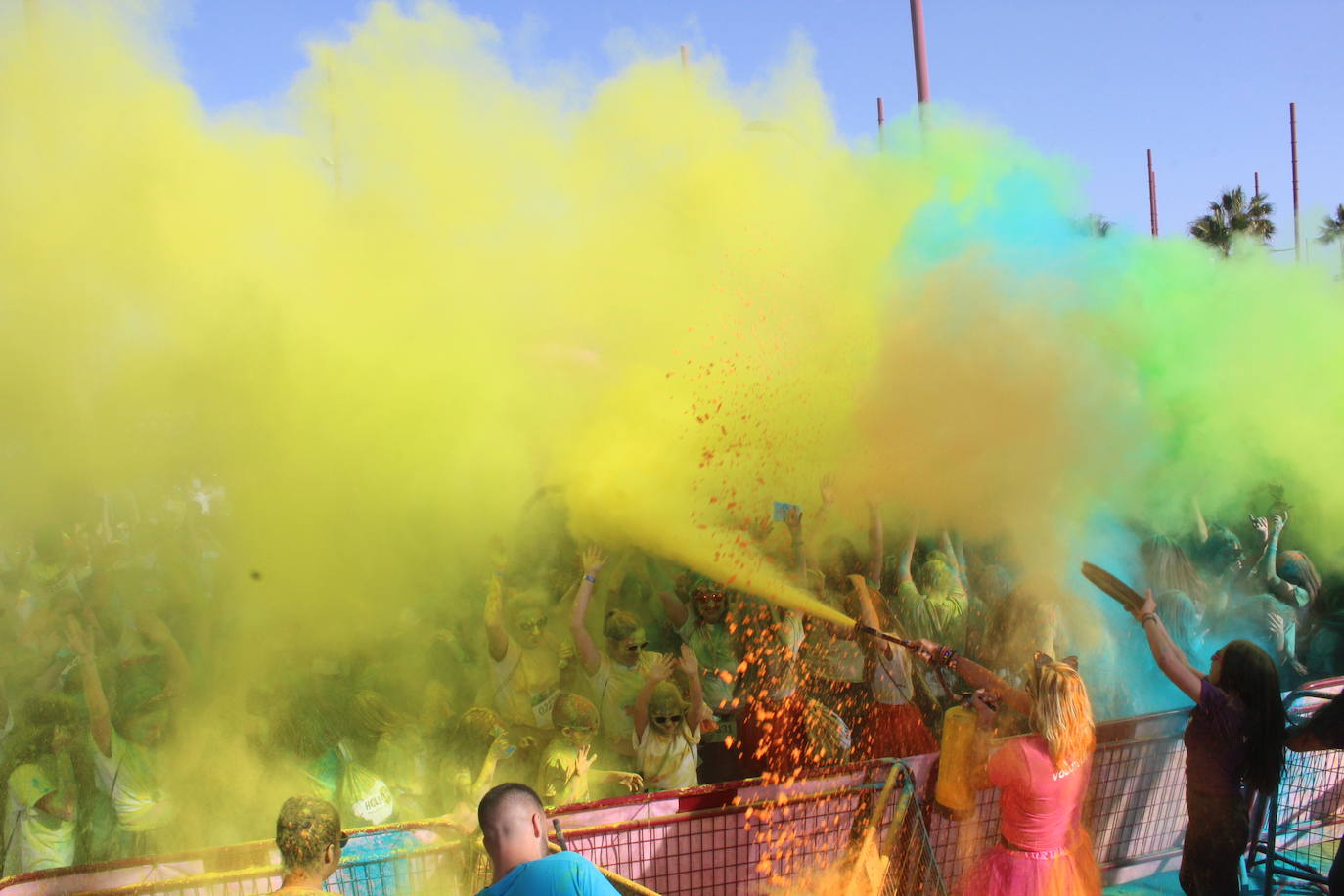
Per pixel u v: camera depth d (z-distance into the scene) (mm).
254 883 3717
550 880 2730
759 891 4262
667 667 5246
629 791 4926
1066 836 3924
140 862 3645
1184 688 4254
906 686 5926
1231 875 4180
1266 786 4211
